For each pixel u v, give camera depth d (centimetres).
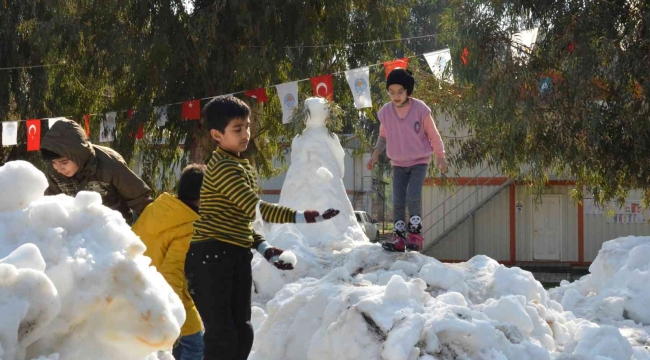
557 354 524
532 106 1347
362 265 733
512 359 473
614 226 2422
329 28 1931
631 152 1387
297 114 981
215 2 1834
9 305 233
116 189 519
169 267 487
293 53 1869
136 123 1862
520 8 1348
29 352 246
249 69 1784
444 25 1473
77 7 1923
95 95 2103
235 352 424
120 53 1820
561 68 1352
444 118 1895
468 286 670
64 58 1986
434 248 2508
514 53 1384
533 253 2466
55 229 261
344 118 1991
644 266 771
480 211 2488
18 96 2064
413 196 744
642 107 1319
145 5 1834
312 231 920
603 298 753
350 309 481
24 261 242
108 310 257
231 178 412
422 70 1859
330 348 481
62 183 507
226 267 419
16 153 2139
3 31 2019
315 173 948
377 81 2000
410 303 492
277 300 586
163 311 261
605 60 1292
